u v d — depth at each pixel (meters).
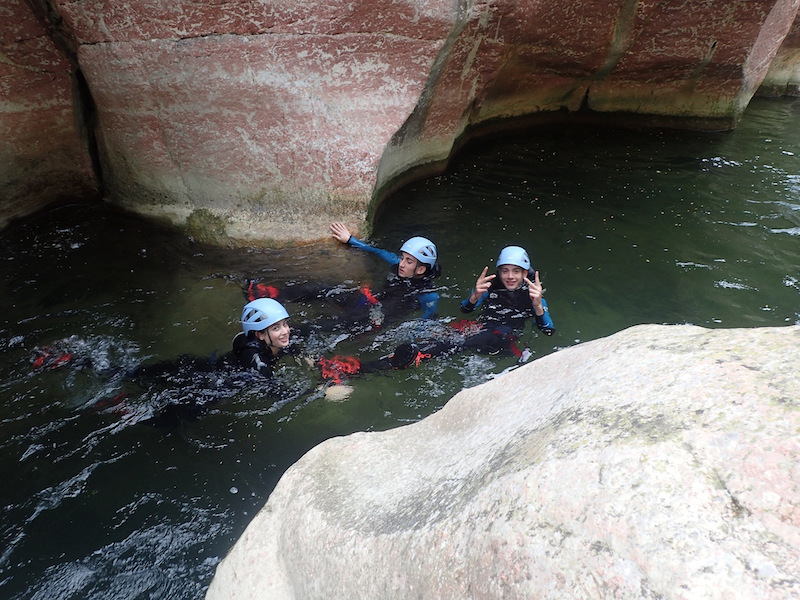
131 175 6.10
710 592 1.11
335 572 1.98
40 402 4.04
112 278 5.36
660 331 1.98
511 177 7.43
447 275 5.55
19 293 5.09
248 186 6.02
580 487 1.39
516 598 1.32
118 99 5.68
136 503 3.39
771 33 8.41
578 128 9.15
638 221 6.44
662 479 1.32
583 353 2.13
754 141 8.81
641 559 1.21
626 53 8.45
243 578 2.47
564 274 5.54
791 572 1.09
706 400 1.47
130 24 5.30
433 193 7.02
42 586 2.97
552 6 7.18
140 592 2.95
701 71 8.63
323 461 2.75
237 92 5.66
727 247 5.94
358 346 4.67
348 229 6.07
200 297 5.16
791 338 1.62
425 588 1.56
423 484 2.08
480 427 2.26
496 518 1.48
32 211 6.02
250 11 5.35
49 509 3.36
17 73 5.45
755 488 1.24
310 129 5.86
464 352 4.57
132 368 4.32
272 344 4.36
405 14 5.65
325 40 5.61
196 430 3.87
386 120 6.02
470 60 6.71
